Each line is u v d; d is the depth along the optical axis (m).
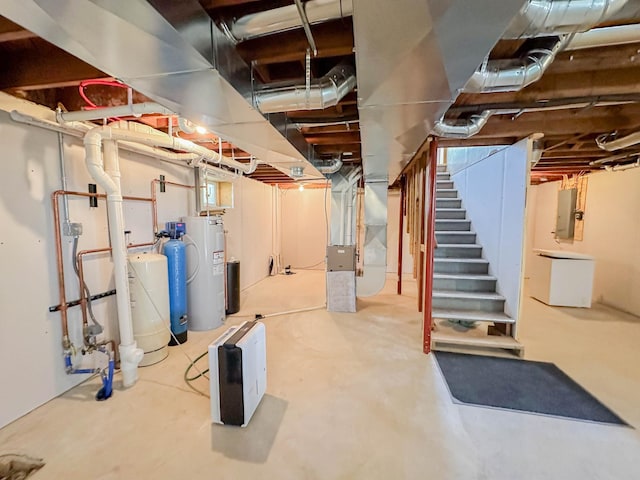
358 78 1.29
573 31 1.11
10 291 1.97
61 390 2.28
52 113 2.07
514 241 3.11
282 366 2.73
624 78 1.88
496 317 3.18
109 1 0.81
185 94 1.44
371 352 3.03
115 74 1.25
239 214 5.52
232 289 4.26
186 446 1.77
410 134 2.13
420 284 4.33
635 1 1.01
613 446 1.79
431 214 2.97
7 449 1.74
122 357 2.37
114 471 1.60
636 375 2.62
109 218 2.34
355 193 5.29
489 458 1.70
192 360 2.83
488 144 3.14
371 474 1.59
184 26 1.00
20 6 0.83
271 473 1.59
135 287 2.67
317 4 1.08
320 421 2.00
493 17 0.90
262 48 1.54
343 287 4.34
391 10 0.88
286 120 2.24
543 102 2.03
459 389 2.39
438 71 1.22
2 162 1.92
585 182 5.20
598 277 4.89
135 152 3.02
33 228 2.10
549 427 1.95
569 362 2.86
